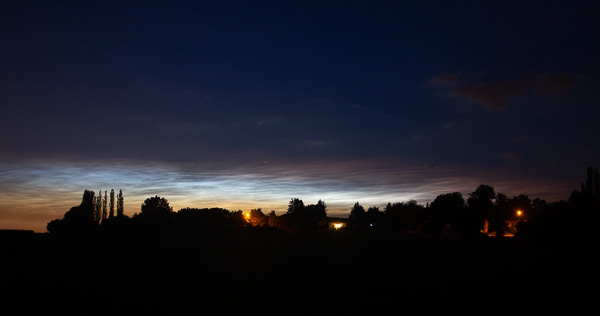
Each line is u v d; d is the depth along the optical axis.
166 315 13.23
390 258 29.31
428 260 27.83
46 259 28.64
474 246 39.62
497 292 16.45
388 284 18.39
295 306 14.27
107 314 13.41
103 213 60.41
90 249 33.53
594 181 50.41
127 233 53.78
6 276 21.09
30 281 19.53
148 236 48.16
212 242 41.06
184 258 29.70
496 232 52.97
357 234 53.56
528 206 63.44
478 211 49.94
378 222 81.69
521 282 18.69
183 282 19.27
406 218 67.38
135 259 28.86
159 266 25.14
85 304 14.80
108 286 18.23
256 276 20.97
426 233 61.62
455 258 29.12
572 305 14.27
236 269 23.58
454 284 18.39
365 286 17.97
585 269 23.05
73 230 55.03
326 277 20.48
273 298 15.58
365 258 29.48
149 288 17.72
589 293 16.25
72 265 25.53
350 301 15.03
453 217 52.50
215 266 24.97
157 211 58.09
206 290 17.23
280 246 39.75
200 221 58.28
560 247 38.25
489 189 51.28
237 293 16.55
